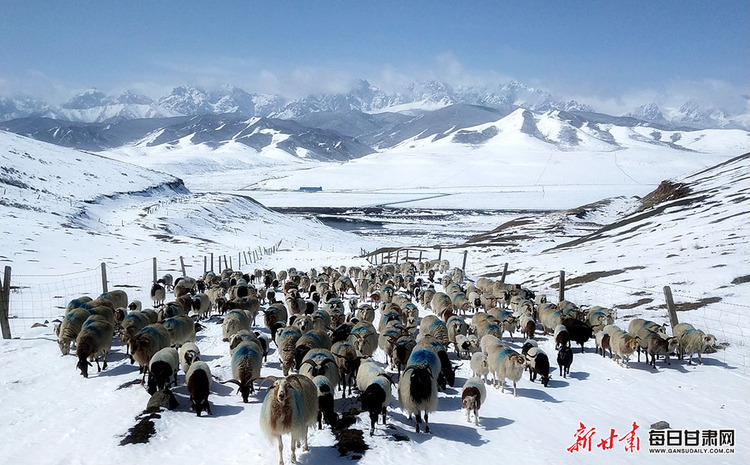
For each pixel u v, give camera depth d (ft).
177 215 305.53
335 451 36.88
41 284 108.88
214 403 46.91
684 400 51.11
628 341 60.13
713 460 38.81
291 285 110.93
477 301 86.74
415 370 41.34
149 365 48.08
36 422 42.24
